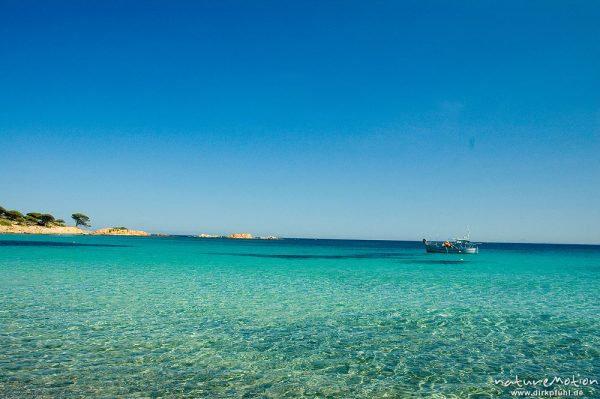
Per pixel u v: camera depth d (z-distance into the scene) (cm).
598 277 3216
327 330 1378
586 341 1276
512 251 10138
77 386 877
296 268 3766
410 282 2727
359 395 863
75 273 2847
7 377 914
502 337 1313
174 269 3378
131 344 1181
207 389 878
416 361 1077
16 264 3400
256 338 1270
